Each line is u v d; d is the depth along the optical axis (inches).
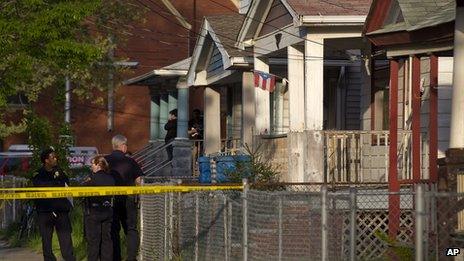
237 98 4439.0
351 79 3944.4
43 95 5723.4
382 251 2001.7
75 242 2844.5
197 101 6215.6
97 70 4926.2
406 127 3038.9
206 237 2140.7
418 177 2265.0
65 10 2559.1
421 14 2251.5
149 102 6614.2
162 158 4729.3
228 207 1972.2
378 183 2532.0
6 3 2576.3
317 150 2859.3
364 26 2755.9
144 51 6456.7
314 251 1696.6
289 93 3233.3
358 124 3941.9
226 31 3941.9
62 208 2396.7
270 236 1791.3
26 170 3740.2
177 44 6515.8
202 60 4296.3
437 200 1659.7
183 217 2293.3
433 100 2240.4
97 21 4904.0
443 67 2878.9
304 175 2861.7
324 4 3029.0
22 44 2554.1
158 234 2449.6
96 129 6496.1
